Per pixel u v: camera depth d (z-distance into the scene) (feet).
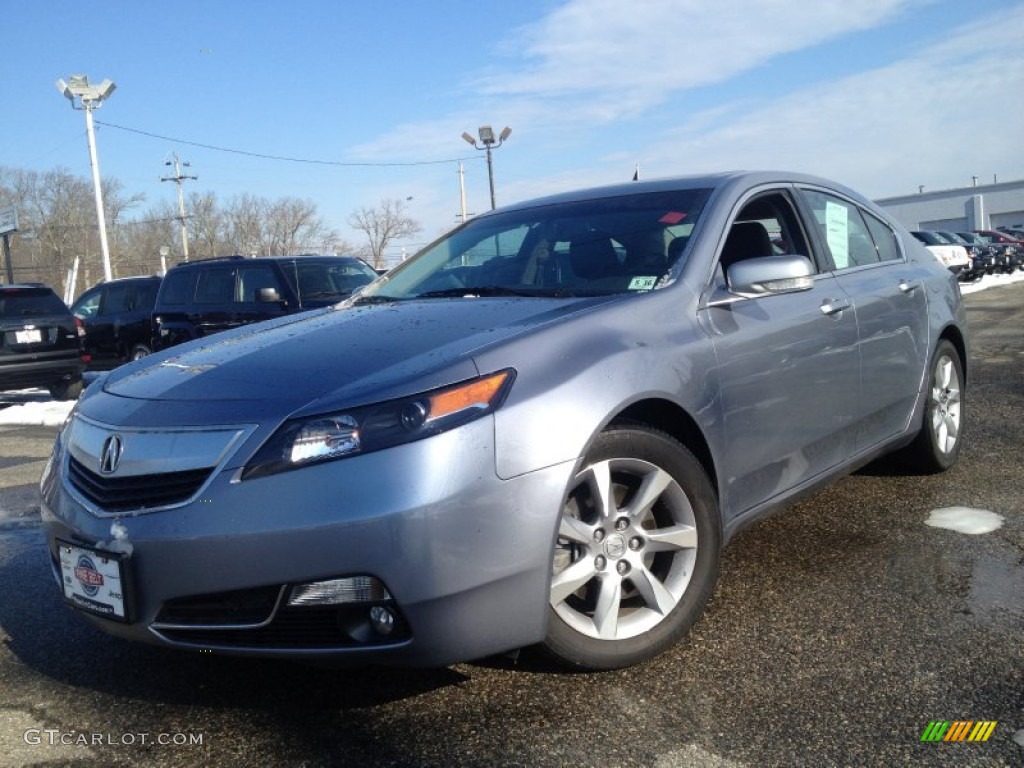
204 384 9.15
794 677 8.98
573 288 11.16
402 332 9.82
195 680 9.73
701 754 7.73
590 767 7.62
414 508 7.79
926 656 9.31
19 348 38.83
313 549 7.79
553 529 8.40
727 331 10.55
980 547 12.44
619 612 9.40
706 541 9.81
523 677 9.27
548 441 8.41
